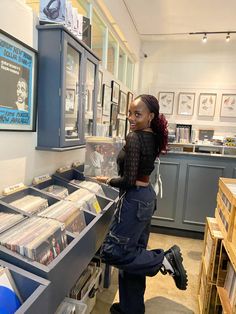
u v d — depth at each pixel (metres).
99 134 2.40
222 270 1.57
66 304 1.22
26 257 0.86
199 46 4.62
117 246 1.53
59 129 1.47
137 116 1.50
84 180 2.02
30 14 1.36
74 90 1.66
